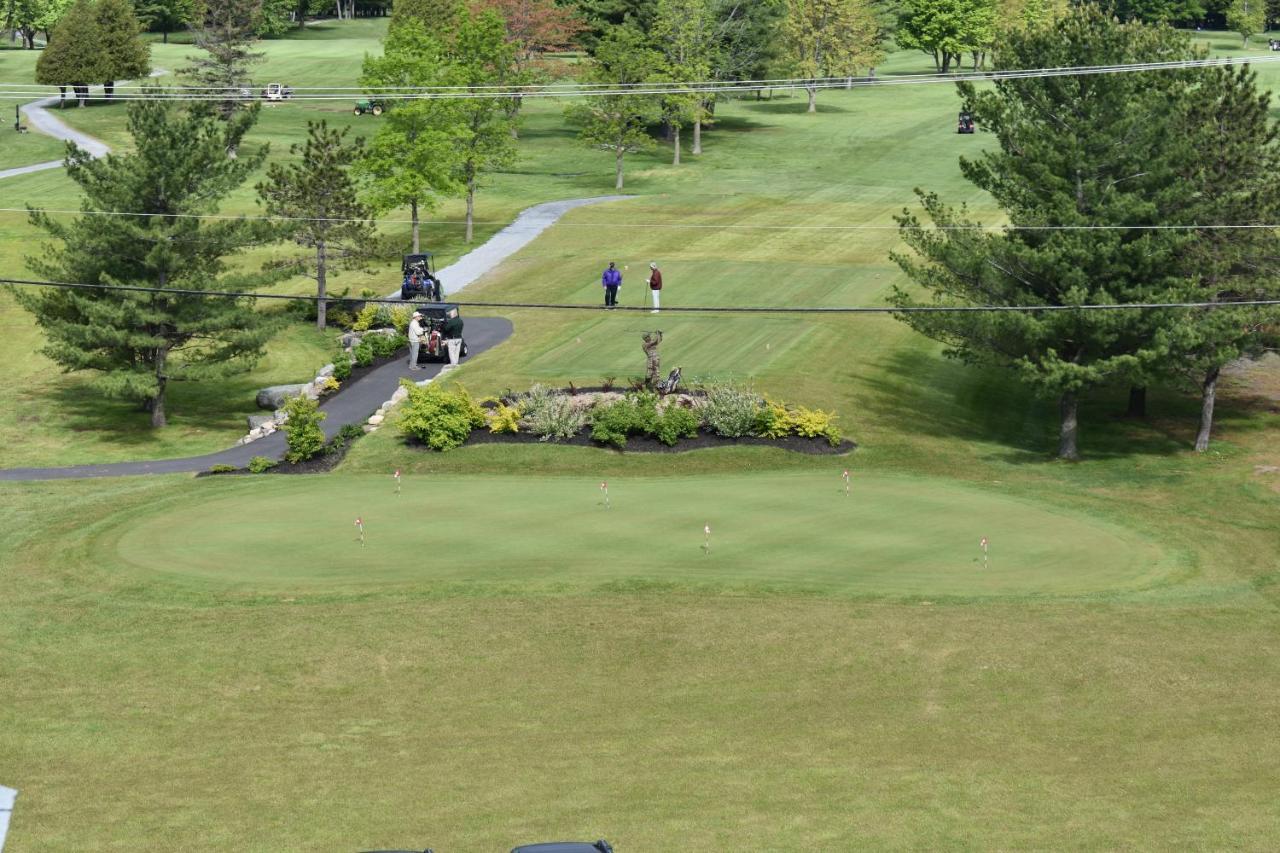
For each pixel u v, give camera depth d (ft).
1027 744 94.68
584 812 84.74
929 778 89.35
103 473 189.78
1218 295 198.39
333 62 576.61
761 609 116.78
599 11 454.40
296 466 182.39
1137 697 102.06
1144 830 82.12
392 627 113.70
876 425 199.41
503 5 451.53
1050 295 192.65
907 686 103.55
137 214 213.05
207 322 212.84
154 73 526.98
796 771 90.48
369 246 260.01
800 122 486.38
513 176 405.80
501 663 107.65
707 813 84.58
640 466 181.06
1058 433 207.62
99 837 82.17
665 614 115.75
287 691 103.86
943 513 149.07
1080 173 187.62
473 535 137.69
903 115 496.64
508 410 190.29
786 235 323.78
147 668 107.86
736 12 465.06
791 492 157.89
